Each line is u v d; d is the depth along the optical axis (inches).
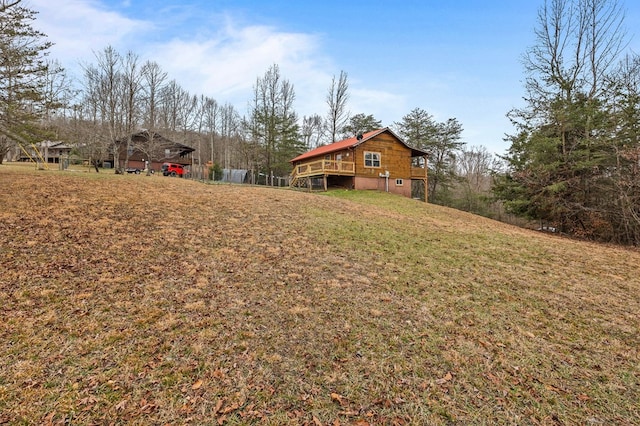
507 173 780.0
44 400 104.4
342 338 150.6
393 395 115.7
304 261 249.0
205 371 123.0
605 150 627.2
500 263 288.8
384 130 938.7
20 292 168.4
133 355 129.2
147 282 193.5
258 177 1432.1
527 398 117.9
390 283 220.1
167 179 608.7
